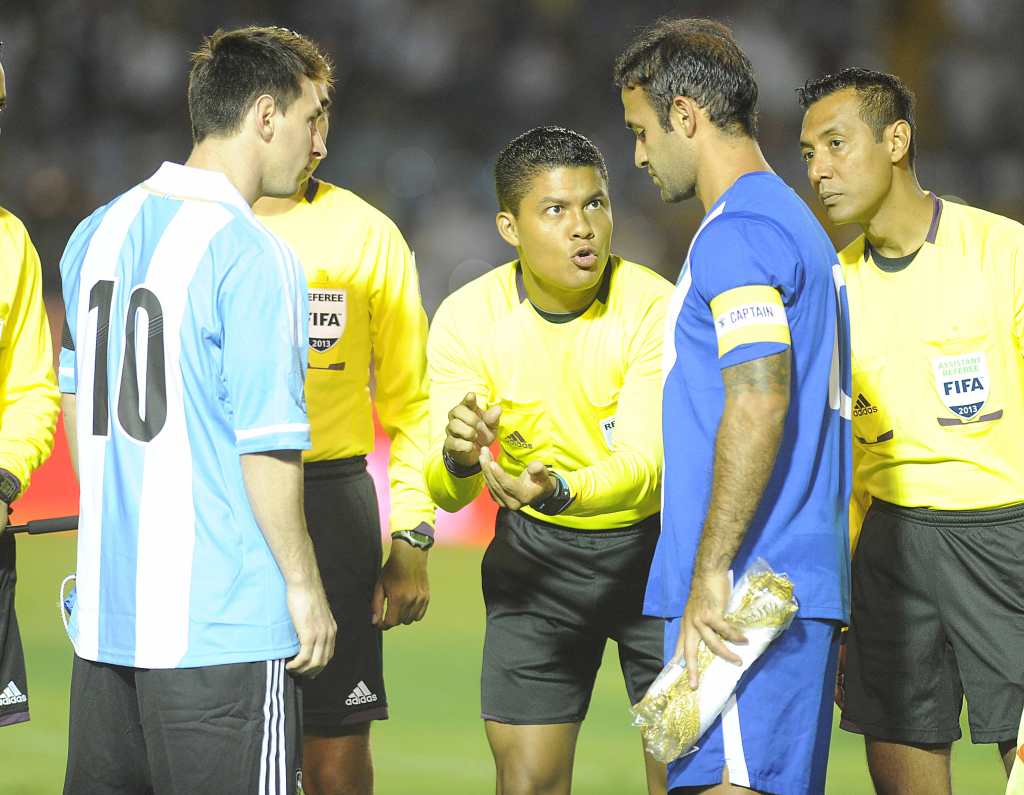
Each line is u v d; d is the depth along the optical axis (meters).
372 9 53.88
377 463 33.97
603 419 12.66
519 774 12.82
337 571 13.27
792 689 9.89
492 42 53.94
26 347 12.52
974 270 12.38
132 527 9.79
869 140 12.29
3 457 12.05
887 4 51.25
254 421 9.56
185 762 9.76
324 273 13.19
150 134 51.84
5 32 52.53
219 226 9.78
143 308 9.81
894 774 12.93
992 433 12.41
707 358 10.05
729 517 9.50
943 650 12.76
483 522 36.09
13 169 50.31
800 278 9.84
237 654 9.67
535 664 12.80
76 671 10.38
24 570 31.05
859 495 13.08
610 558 12.62
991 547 12.44
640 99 10.62
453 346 12.85
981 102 50.88
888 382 12.61
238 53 10.22
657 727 9.74
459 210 51.75
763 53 50.53
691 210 48.69
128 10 53.00
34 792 15.95
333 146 52.97
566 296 12.44
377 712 13.51
